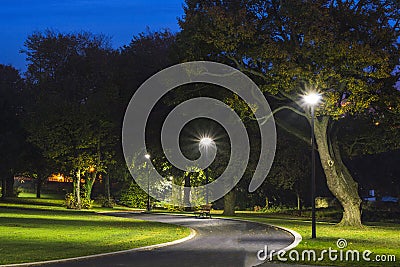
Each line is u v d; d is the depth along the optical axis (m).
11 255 18.59
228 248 21.42
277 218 44.78
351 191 33.88
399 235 27.52
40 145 54.16
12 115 66.44
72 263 17.09
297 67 29.42
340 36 29.53
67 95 76.19
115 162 56.69
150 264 16.95
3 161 63.25
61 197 82.00
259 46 30.45
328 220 46.16
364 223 41.88
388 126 35.41
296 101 33.00
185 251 20.38
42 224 32.50
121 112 56.31
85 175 57.91
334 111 30.44
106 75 73.69
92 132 53.56
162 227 31.75
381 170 59.81
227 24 29.73
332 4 30.33
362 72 29.66
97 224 33.50
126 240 23.83
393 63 30.81
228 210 50.31
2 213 43.66
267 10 30.86
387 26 30.72
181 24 31.95
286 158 50.12
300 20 29.05
